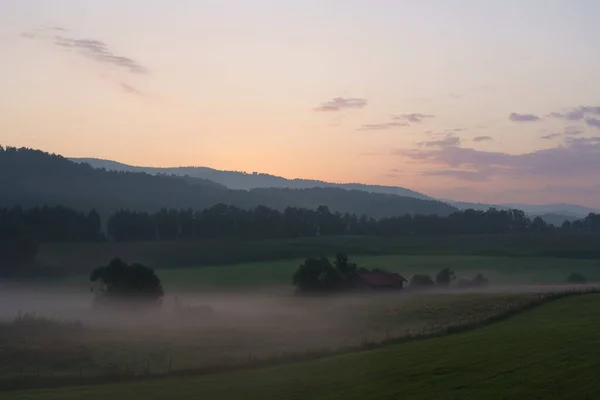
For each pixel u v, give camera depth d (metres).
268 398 32.88
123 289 84.19
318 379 36.12
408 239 178.75
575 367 31.66
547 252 153.12
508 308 65.88
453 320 65.19
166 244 152.88
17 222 122.88
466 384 31.19
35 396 34.81
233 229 177.50
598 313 56.84
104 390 36.28
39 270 118.44
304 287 99.19
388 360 39.31
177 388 36.22
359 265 134.38
